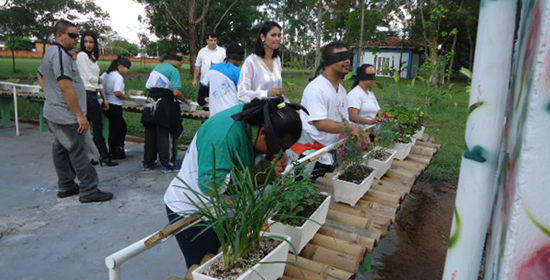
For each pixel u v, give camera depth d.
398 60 34.31
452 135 9.52
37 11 23.23
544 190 0.80
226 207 1.62
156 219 4.21
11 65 31.92
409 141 4.27
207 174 1.75
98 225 4.02
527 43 0.87
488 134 1.02
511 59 0.97
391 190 3.21
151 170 5.93
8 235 3.74
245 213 1.62
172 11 25.56
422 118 5.73
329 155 3.53
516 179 0.83
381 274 3.62
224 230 1.61
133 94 7.10
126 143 7.64
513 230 0.84
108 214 4.30
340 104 3.42
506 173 0.98
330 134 3.46
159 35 28.56
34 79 10.66
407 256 3.98
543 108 0.77
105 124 6.90
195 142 2.09
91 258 3.40
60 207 4.43
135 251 1.54
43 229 3.89
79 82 4.16
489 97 1.00
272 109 1.72
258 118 1.77
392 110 4.91
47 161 6.16
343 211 2.69
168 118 5.55
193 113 6.19
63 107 4.10
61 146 4.50
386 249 4.11
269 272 1.70
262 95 3.60
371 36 21.72
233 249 1.63
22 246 3.55
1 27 23.56
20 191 4.88
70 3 23.94
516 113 0.92
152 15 27.28
